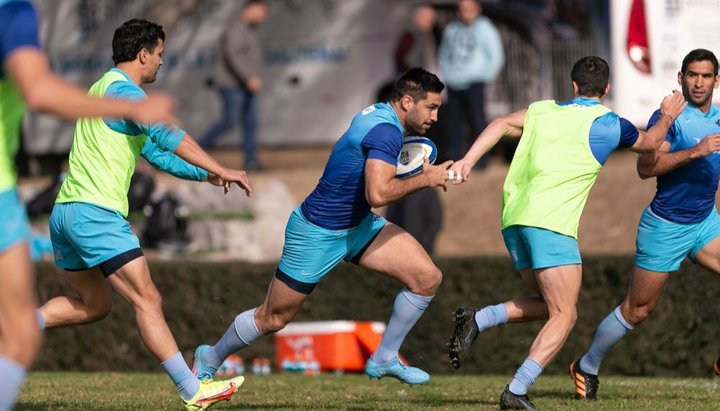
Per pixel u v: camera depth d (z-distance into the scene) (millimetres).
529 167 26469
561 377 40062
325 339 43094
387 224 27297
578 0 68438
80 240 24906
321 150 76875
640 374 41219
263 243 59688
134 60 25719
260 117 74312
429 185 25516
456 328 27422
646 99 52406
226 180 25438
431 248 47156
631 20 52375
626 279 41781
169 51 75750
